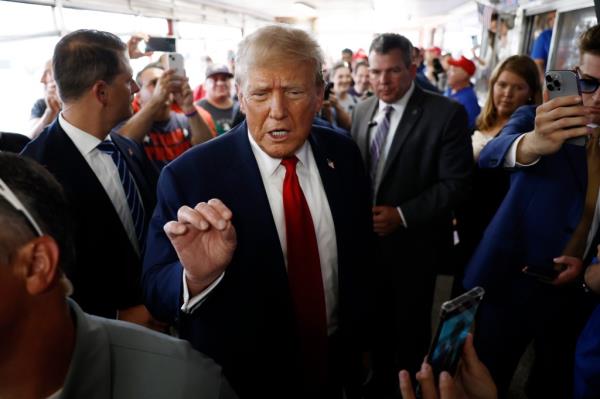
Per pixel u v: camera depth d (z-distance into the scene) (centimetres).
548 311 136
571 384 138
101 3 357
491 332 143
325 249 112
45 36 296
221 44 686
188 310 91
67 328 52
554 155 120
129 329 60
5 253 44
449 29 1138
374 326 131
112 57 128
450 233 204
